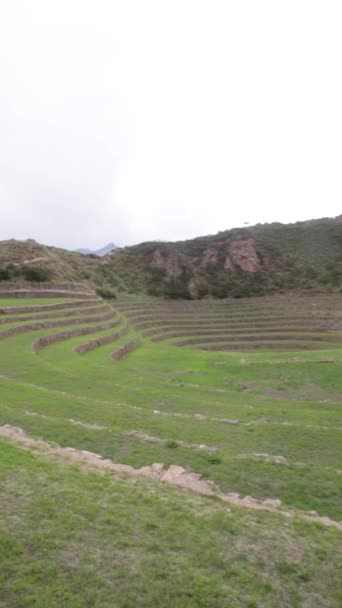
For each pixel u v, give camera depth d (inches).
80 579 220.4
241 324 2516.0
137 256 4057.6
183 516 303.7
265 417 700.0
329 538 299.0
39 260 2768.2
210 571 240.8
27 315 1588.3
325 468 466.9
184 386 951.6
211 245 4175.7
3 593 205.5
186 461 459.2
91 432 523.2
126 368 1148.5
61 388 794.2
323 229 4092.0
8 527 261.3
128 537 265.7
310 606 220.7
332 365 1378.0
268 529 302.4
